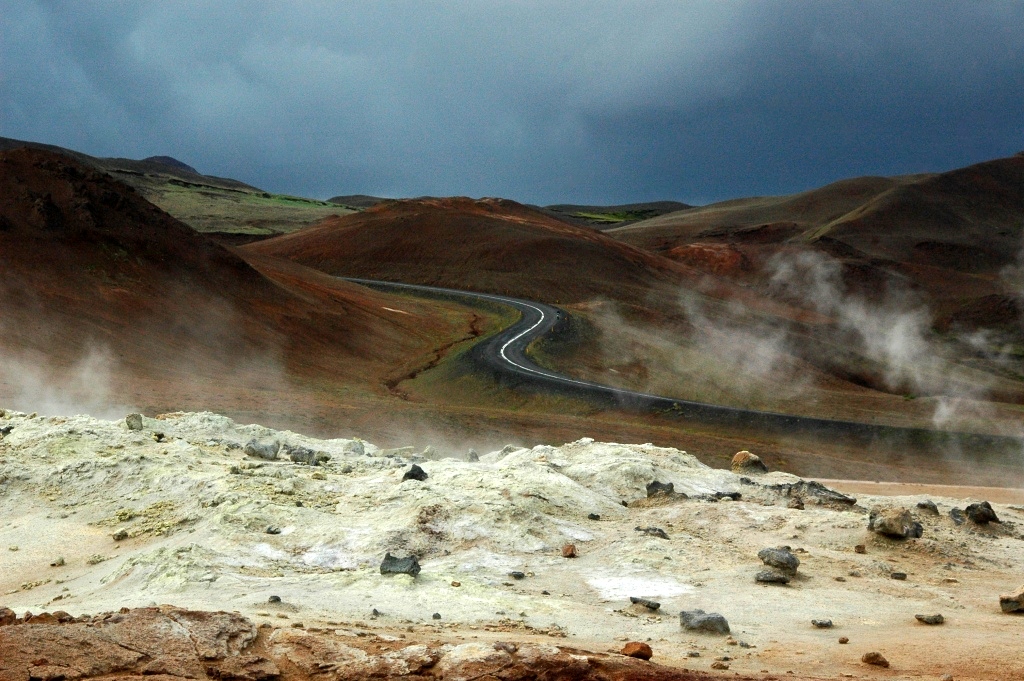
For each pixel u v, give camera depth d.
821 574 15.43
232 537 16.05
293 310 92.81
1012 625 11.95
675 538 17.52
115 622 8.48
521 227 189.12
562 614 12.23
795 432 58.12
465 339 108.00
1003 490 39.88
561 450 26.30
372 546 15.95
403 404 58.84
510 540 16.66
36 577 15.59
